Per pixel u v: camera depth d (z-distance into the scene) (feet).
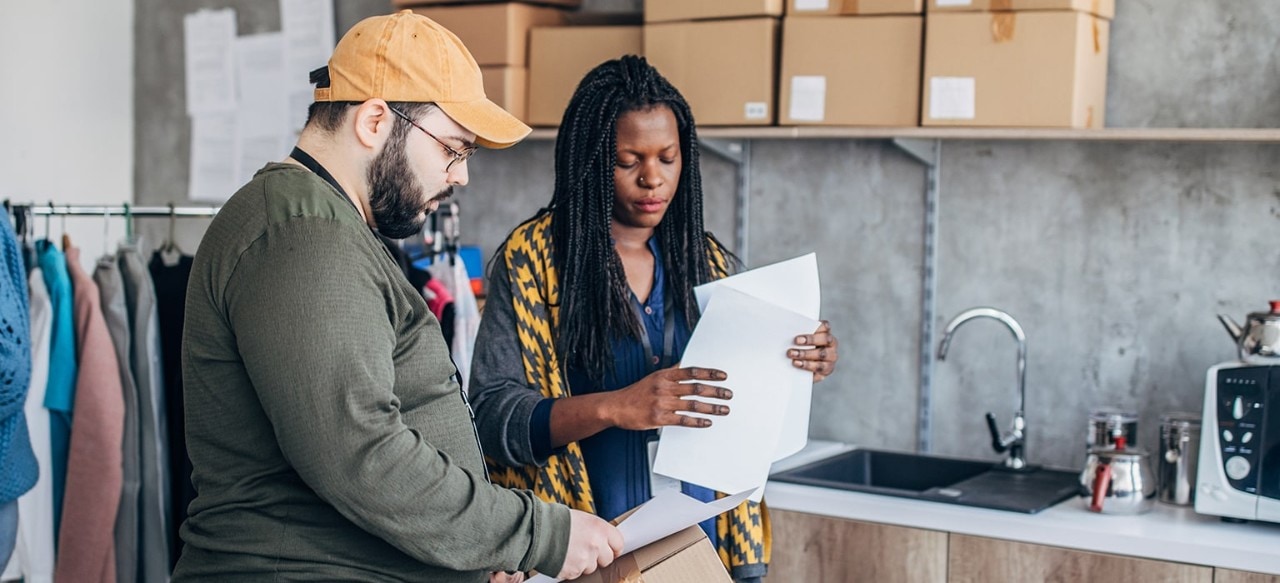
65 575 8.65
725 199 10.72
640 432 6.85
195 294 4.60
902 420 10.17
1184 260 9.12
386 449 4.40
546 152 11.31
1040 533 7.79
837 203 10.29
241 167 12.81
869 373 10.27
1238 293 8.97
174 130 13.21
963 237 9.85
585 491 6.70
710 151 10.76
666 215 7.20
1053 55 8.42
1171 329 9.19
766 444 6.34
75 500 8.64
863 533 8.32
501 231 11.58
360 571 4.70
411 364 4.82
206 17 12.95
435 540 4.56
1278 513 7.61
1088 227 9.42
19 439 7.36
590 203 6.90
